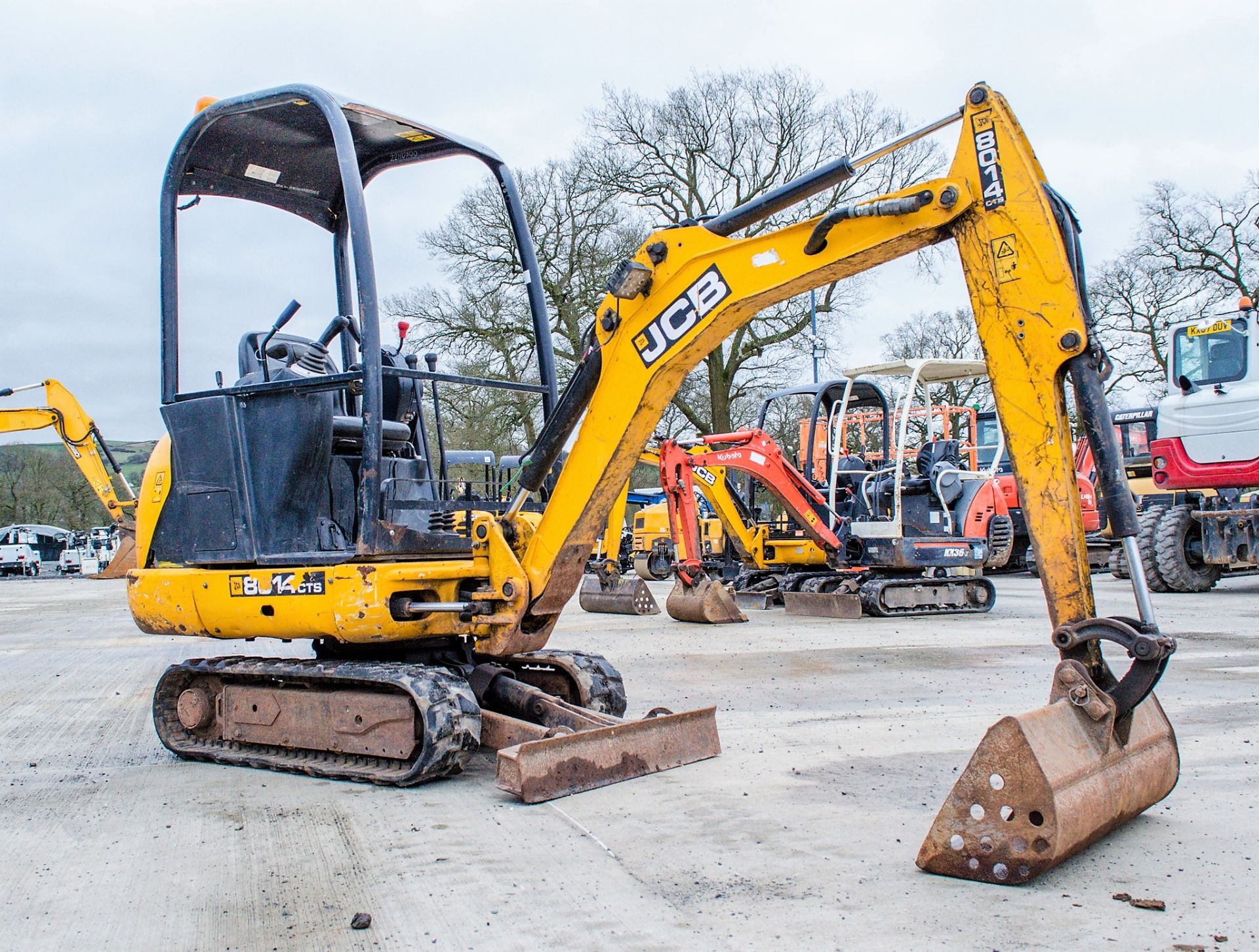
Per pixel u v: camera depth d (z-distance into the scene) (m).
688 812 3.83
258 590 4.67
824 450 12.75
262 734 4.81
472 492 5.18
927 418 12.31
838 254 3.72
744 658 8.02
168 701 5.23
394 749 4.29
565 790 4.09
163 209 5.07
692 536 10.99
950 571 12.00
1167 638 3.13
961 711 5.71
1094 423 3.26
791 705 5.97
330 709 4.55
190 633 5.07
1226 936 2.61
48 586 26.23
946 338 34.38
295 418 4.70
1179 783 4.09
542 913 2.88
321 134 5.18
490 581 4.63
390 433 5.21
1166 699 5.82
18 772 4.84
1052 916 2.76
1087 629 3.21
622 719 4.63
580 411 4.53
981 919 2.75
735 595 12.67
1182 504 13.29
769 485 11.60
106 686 7.64
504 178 5.48
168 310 5.06
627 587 12.02
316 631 4.49
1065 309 3.29
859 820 3.70
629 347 4.28
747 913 2.83
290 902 3.03
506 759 4.03
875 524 11.49
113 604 17.25
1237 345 12.40
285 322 4.90
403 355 5.61
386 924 2.84
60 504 44.50
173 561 5.06
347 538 4.95
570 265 18.72
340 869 3.30
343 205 5.90
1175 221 26.92
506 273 11.47
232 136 5.11
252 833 3.71
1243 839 3.39
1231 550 12.09
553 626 4.80
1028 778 2.96
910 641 9.01
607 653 8.39
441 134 5.19
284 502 4.71
